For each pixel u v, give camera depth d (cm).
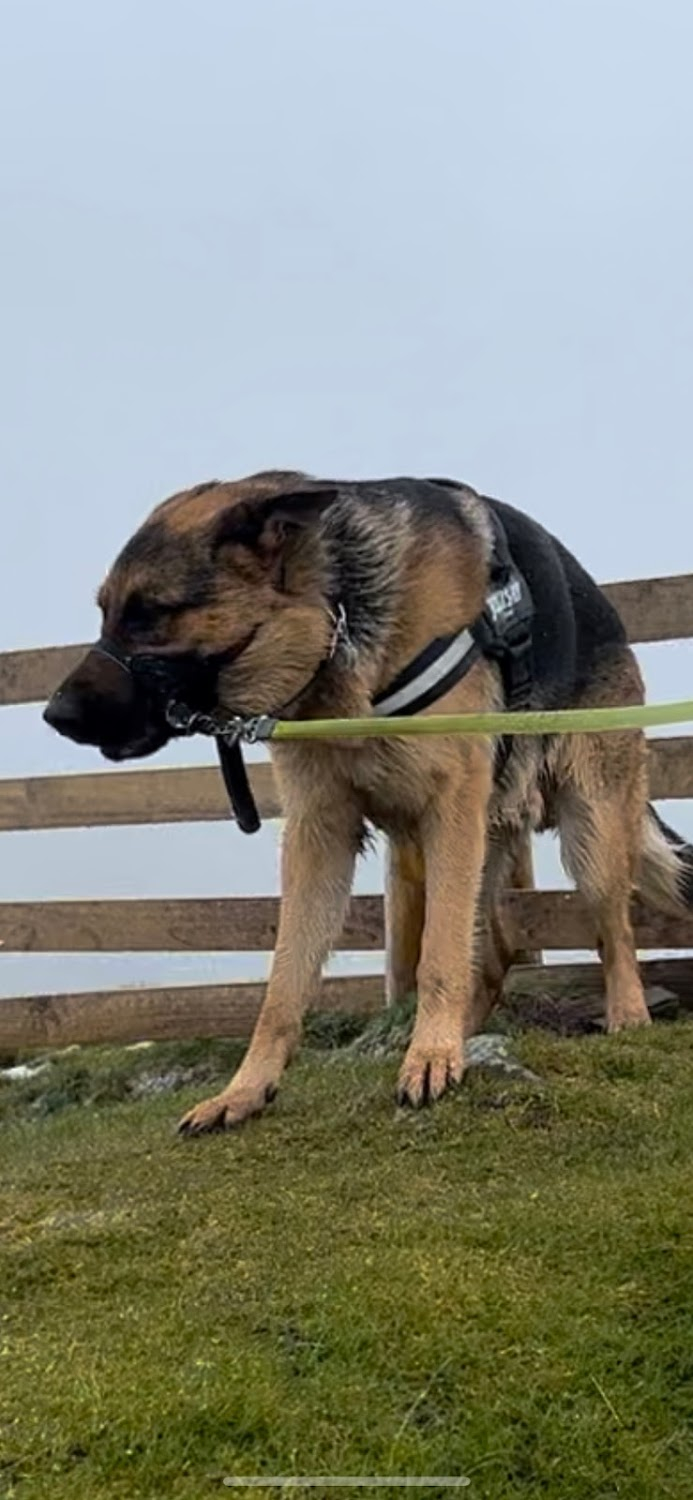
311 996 261
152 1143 250
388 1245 208
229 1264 207
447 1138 237
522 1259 203
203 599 239
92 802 364
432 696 253
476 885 259
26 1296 206
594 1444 170
